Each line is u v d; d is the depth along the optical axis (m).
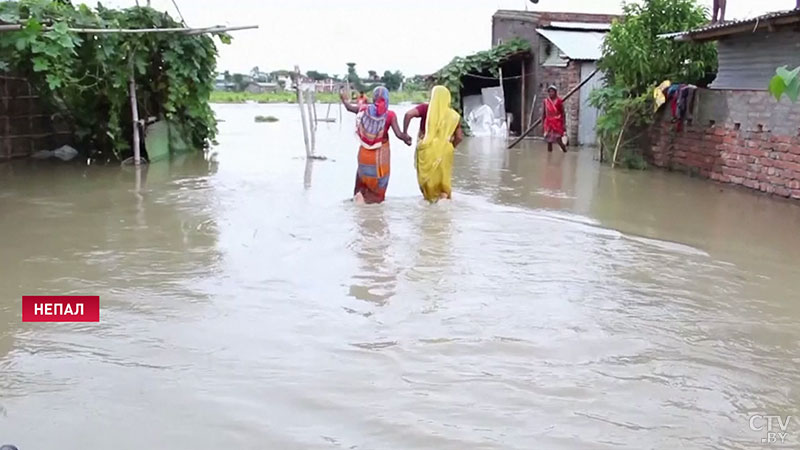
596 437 3.85
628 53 15.53
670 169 15.09
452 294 6.21
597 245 8.12
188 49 14.88
